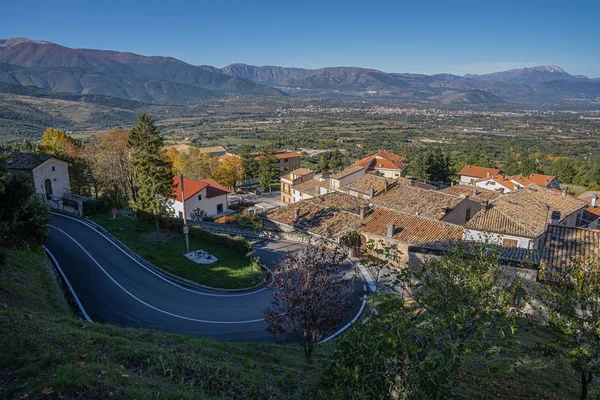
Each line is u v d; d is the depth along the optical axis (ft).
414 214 127.44
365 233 122.62
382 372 26.07
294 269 51.31
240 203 246.27
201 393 33.94
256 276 102.06
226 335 72.43
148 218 142.72
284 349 60.18
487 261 38.27
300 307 49.24
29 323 44.55
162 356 40.68
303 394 31.24
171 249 117.39
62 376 30.99
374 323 29.22
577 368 35.58
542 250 75.10
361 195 175.52
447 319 33.12
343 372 25.02
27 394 29.32
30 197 83.10
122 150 184.24
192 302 86.58
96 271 98.94
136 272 100.17
